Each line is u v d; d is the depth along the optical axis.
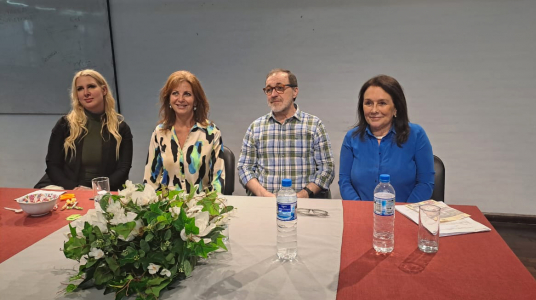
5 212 1.66
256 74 3.47
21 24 3.62
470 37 3.05
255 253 1.21
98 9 3.53
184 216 0.99
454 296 0.95
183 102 2.16
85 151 2.49
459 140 3.24
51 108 3.75
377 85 1.90
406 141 1.92
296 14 3.29
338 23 3.23
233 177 2.29
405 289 0.98
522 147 3.13
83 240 0.98
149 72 3.63
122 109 3.76
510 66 3.03
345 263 1.13
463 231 1.33
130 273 0.98
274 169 2.43
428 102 3.23
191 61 3.55
